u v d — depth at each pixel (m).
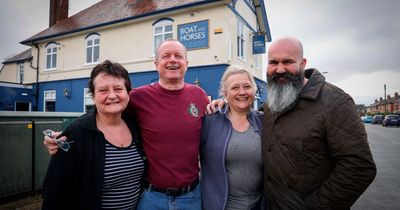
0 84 17.11
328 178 2.02
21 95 18.11
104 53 15.10
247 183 2.42
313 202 2.03
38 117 5.89
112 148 2.20
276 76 2.26
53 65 17.80
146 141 2.46
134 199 2.32
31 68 18.75
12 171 5.39
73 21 18.22
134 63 14.04
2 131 5.25
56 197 2.03
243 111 2.63
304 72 2.32
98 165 2.10
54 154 2.07
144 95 2.59
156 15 13.18
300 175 2.09
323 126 2.04
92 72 2.29
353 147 1.91
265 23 16.05
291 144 2.12
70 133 2.12
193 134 2.54
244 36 13.79
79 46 16.31
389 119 39.91
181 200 2.42
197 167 2.60
